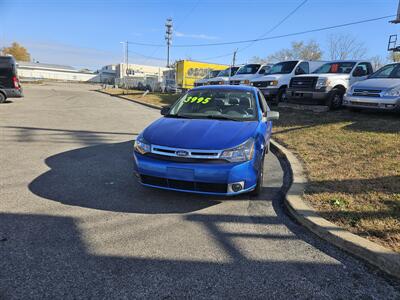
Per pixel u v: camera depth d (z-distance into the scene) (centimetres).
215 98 527
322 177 473
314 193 411
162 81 3791
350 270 266
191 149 362
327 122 898
